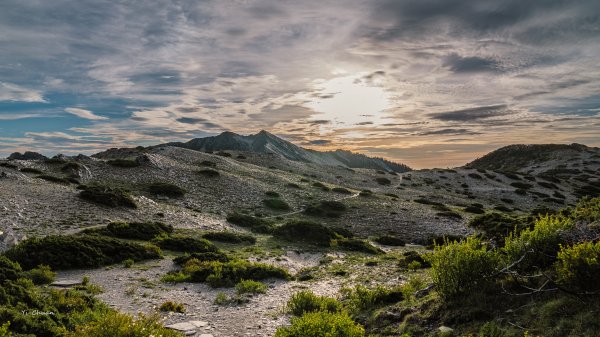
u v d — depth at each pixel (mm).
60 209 37219
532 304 9141
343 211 58781
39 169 59938
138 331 8703
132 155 89125
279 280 22797
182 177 67750
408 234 48125
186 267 23016
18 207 34875
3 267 17172
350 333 8930
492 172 112812
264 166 105375
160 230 34875
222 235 37438
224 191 64812
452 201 79875
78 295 15078
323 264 30172
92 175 61406
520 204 80750
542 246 10828
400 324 11141
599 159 139875
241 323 13789
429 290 13227
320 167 119312
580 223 12086
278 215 56812
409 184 102562
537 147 176500
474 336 9000
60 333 9789
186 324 13320
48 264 21625
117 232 31969
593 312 7770
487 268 10812
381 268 26594
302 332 9016
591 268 8281
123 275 21578
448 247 11586
